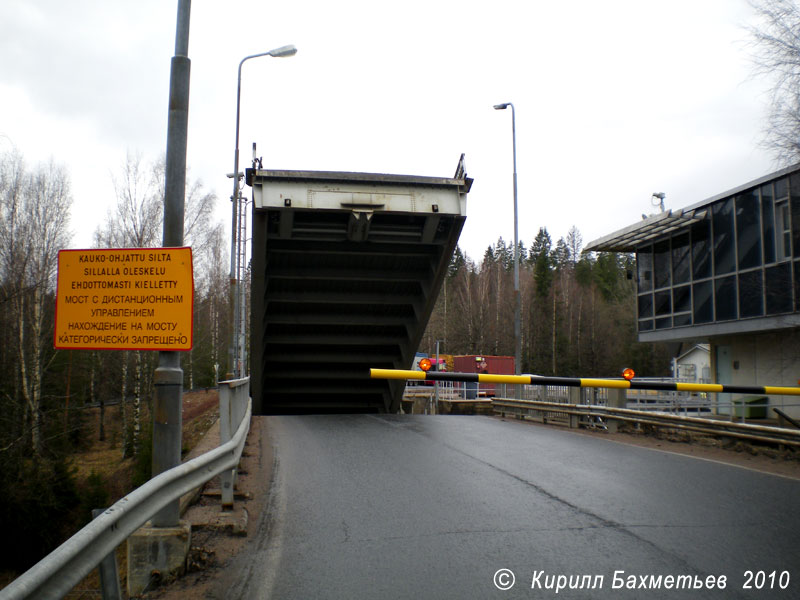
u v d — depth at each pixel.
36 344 26.39
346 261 16.97
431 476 8.64
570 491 7.70
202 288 46.09
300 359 20.30
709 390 12.64
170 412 5.34
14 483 19.83
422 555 5.30
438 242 15.98
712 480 8.36
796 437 9.94
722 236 20.41
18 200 28.52
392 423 16.14
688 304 22.11
